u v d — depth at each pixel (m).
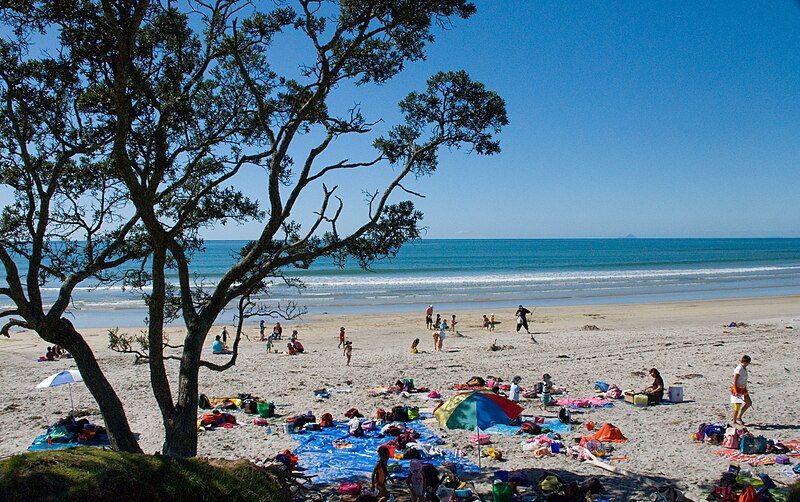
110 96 10.02
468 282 66.38
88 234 10.88
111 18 8.38
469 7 10.27
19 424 16.36
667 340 29.36
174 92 10.72
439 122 11.64
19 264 85.19
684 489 11.38
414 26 10.49
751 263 110.88
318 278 71.62
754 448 13.28
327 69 10.33
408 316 40.56
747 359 15.37
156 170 10.24
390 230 11.20
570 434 15.07
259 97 10.30
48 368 24.20
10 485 7.24
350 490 11.31
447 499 10.46
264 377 22.11
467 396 12.16
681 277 74.69
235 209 11.85
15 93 9.45
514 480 11.69
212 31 10.36
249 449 14.25
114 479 7.74
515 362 24.45
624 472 12.19
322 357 26.36
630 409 17.31
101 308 45.88
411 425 15.95
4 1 8.87
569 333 32.66
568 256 138.75
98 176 10.94
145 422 16.47
